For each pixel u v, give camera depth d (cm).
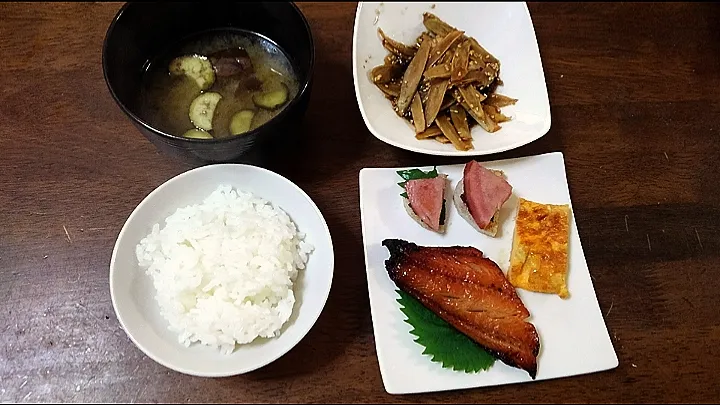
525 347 28
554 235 31
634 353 29
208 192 31
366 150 34
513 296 29
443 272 29
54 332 29
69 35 36
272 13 33
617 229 32
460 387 27
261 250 29
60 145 33
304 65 32
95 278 30
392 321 29
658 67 37
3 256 30
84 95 34
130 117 28
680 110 36
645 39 38
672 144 35
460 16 36
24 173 32
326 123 34
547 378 28
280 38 34
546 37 38
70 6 37
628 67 37
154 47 34
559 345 29
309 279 29
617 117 35
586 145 35
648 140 35
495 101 34
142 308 28
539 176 33
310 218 30
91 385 27
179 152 30
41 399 27
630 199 33
